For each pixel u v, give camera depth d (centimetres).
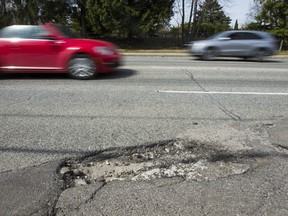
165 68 984
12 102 522
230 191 250
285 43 2781
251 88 665
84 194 245
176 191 250
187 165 303
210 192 248
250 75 858
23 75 783
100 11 2217
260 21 2947
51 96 568
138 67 1002
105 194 246
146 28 2358
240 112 474
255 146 339
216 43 1379
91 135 372
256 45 1362
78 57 721
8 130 386
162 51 2058
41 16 2384
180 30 2995
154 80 750
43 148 332
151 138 364
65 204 230
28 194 243
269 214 219
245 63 1232
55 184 260
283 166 293
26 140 354
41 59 713
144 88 649
